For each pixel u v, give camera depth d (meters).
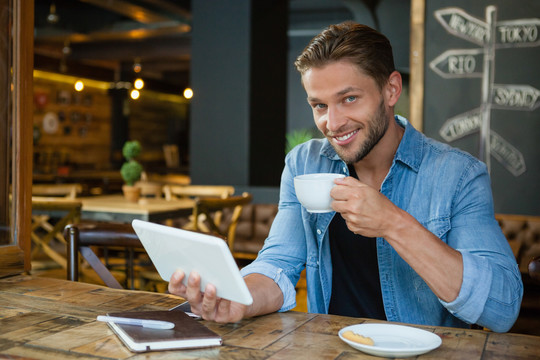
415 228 1.06
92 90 13.23
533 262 1.36
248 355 0.93
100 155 13.60
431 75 4.85
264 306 1.18
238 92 5.79
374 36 1.19
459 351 0.96
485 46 4.67
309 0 9.42
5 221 1.64
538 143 4.57
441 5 4.77
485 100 4.69
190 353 0.94
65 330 1.06
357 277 1.41
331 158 1.47
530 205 4.62
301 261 1.47
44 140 11.80
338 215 1.41
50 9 9.18
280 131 6.56
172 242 0.99
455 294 1.08
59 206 3.43
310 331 1.07
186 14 7.98
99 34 9.40
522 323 2.88
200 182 6.00
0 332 1.04
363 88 1.17
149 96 15.81
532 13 4.52
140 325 1.04
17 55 1.64
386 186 1.37
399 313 1.34
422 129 4.88
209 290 1.00
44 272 3.46
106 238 1.78
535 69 4.55
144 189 4.95
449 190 1.29
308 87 1.20
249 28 5.71
